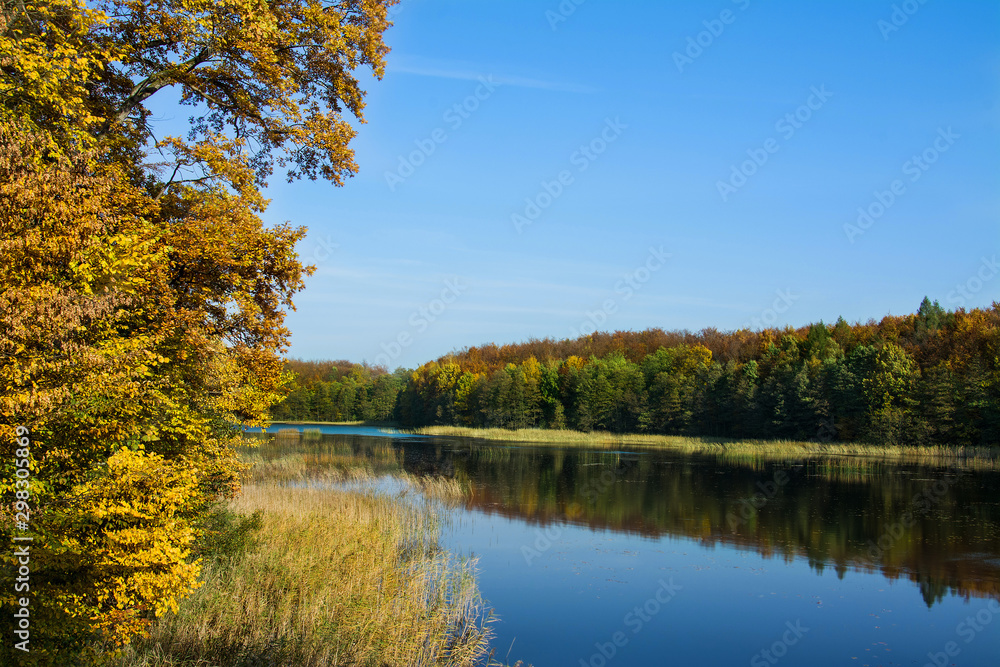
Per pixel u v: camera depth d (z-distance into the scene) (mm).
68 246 6520
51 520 6656
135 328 8641
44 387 6246
